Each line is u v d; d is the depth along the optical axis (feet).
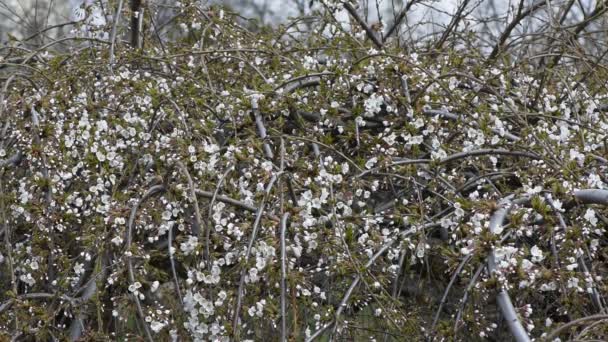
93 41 12.28
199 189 8.71
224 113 10.41
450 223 8.48
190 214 9.53
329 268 8.59
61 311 10.03
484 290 7.85
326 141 9.23
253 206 8.52
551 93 11.49
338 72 10.10
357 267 8.25
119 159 9.55
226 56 11.25
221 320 8.09
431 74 9.61
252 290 8.40
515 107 10.66
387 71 10.07
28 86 11.57
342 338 8.93
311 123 10.87
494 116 9.68
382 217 9.07
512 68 10.96
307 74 10.15
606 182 9.18
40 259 9.34
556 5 15.47
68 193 9.51
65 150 9.52
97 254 8.98
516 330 6.72
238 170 9.55
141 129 9.75
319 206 8.18
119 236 8.46
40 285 9.86
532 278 7.19
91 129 9.68
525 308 7.30
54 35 19.27
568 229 7.71
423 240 8.63
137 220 8.52
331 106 9.80
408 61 9.73
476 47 14.23
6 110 10.30
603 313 7.16
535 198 7.52
